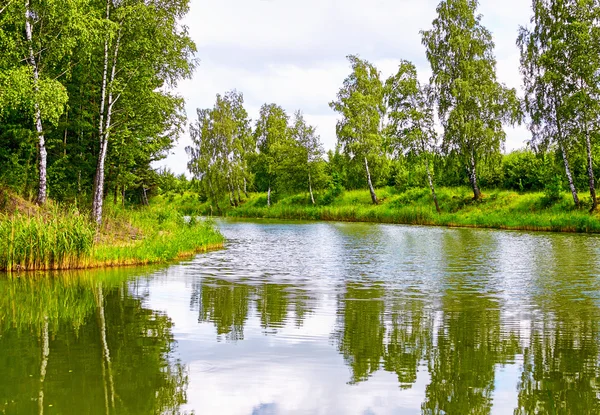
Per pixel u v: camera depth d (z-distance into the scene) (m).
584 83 35.69
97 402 5.72
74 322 9.46
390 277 15.21
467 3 44.50
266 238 30.91
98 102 27.73
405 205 51.88
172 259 19.77
